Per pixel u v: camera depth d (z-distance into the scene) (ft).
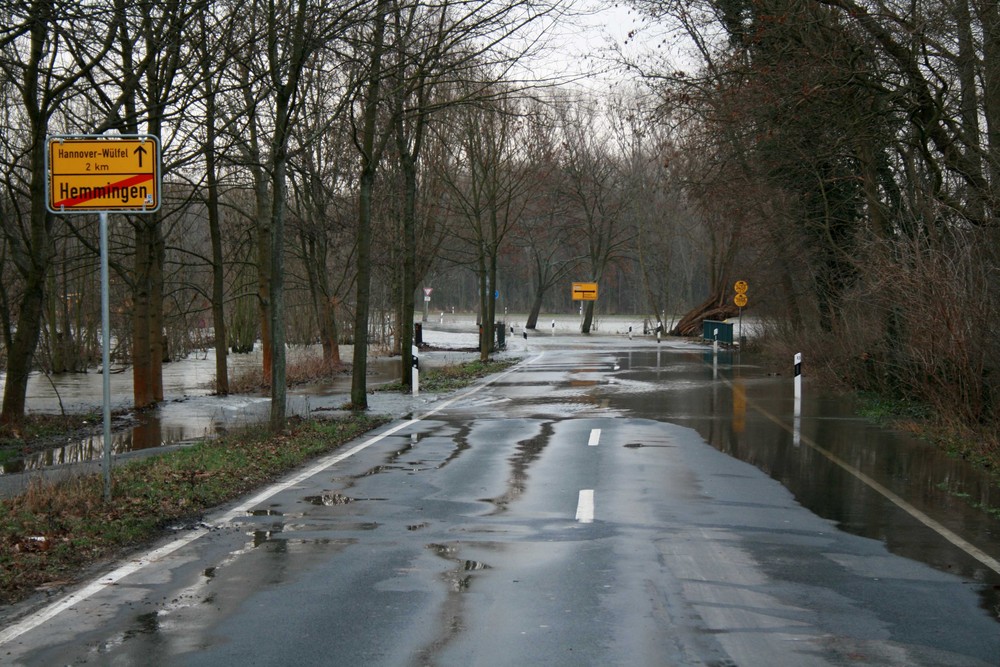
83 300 141.59
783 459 43.96
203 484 36.06
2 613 20.77
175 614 20.59
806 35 60.64
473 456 45.19
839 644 18.60
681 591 22.24
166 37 58.03
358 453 46.52
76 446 57.21
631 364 118.52
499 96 61.21
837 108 62.59
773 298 123.03
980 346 49.80
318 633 19.25
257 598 21.76
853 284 85.15
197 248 160.97
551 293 378.12
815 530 29.09
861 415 62.54
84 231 107.14
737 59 63.93
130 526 29.07
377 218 129.39
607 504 33.14
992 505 33.24
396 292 153.17
